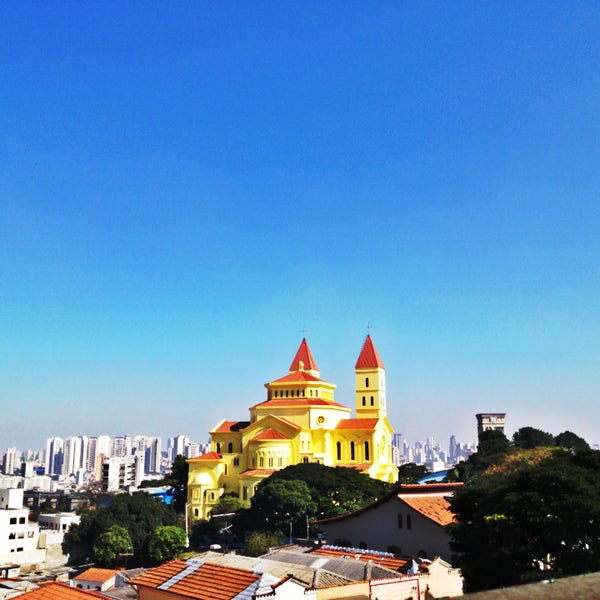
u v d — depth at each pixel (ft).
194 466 573.33
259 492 447.42
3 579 268.00
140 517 475.31
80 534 483.10
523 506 170.40
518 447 597.93
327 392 618.03
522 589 40.47
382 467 574.56
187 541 447.01
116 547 437.17
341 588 137.49
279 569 150.92
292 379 600.80
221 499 532.32
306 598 124.16
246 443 573.33
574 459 209.36
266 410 577.84
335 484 460.55
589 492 168.04
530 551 174.50
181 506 596.29
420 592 153.38
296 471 479.41
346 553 183.11
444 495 245.24
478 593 40.04
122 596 232.94
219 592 125.18
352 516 244.83
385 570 153.99
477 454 554.87
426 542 219.61
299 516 432.25
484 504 183.32
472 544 180.75
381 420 583.99
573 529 164.55
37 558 479.00
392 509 233.96
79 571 428.97
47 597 140.46
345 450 568.82
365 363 606.55
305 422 564.30
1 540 464.65
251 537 391.04
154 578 145.07
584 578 41.93
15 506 539.70
